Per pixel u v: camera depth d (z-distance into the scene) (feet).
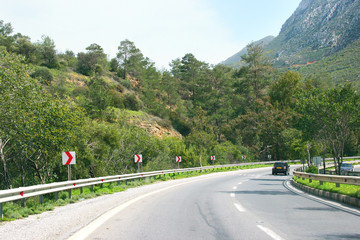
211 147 206.18
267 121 255.09
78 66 279.49
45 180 77.87
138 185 77.51
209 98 289.94
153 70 335.06
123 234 23.12
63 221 29.01
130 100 244.22
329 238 21.01
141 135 129.49
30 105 62.80
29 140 64.13
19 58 62.39
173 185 76.23
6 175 61.98
